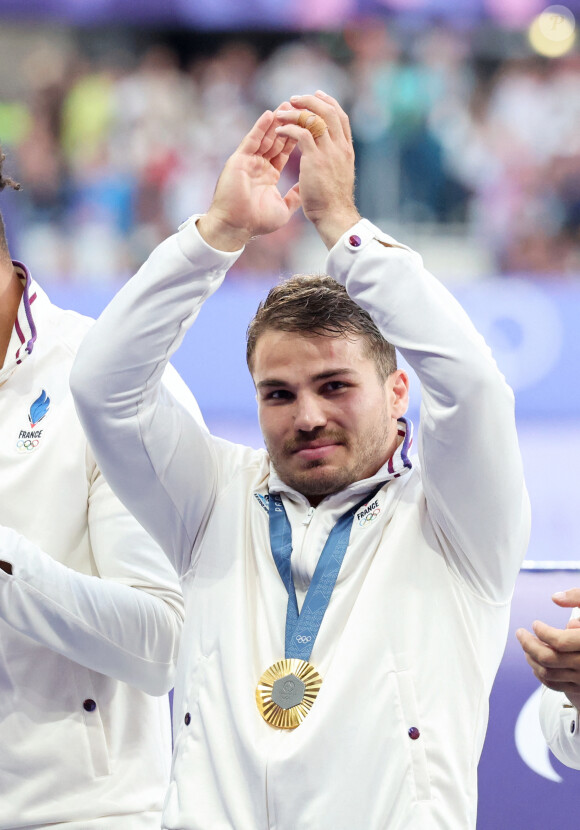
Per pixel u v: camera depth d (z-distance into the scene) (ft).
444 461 13.98
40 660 16.51
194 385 59.06
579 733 15.21
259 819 13.56
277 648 14.47
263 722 14.01
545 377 59.06
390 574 14.46
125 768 16.69
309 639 14.32
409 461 15.23
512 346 59.16
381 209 64.69
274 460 15.16
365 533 14.88
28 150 65.98
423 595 14.43
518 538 14.48
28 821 16.10
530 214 65.98
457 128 66.95
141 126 67.46
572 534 34.47
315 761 13.48
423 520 14.90
